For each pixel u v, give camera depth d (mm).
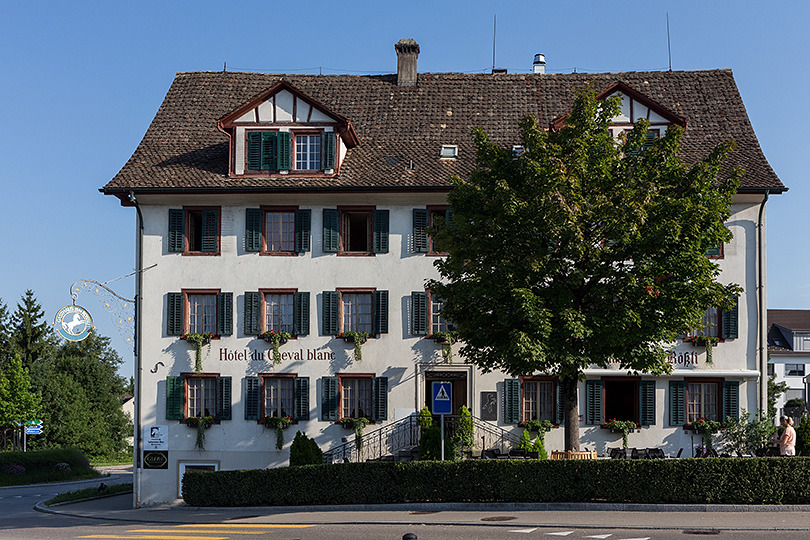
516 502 21703
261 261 30328
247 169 30375
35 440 77375
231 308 30250
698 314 22359
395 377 29781
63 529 22062
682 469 20641
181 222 30547
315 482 24094
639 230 22000
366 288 30062
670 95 33938
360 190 29688
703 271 22078
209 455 29859
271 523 20844
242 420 29891
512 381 29438
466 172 30281
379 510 22594
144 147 32219
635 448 28406
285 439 29766
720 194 23031
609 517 19438
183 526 21203
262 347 30094
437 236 23969
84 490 36094
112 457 83062
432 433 27328
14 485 51406
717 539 16297
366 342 29938
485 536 17188
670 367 23484
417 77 35562
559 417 29281
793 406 76375
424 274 30000
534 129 23141
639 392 29188
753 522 18156
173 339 30312
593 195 22828
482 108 33906
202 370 30109
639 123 23797
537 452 28359
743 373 28797
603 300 22609
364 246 31609
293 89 30391
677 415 29000
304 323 30062
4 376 71062
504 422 29406
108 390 86250
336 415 29703
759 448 27688
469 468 22328
